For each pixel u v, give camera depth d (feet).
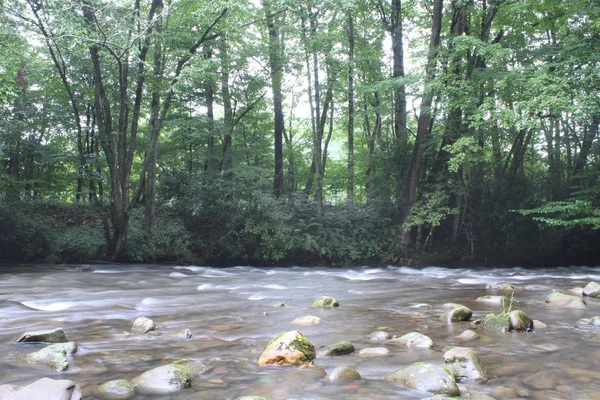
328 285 35.06
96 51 44.37
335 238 57.47
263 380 11.21
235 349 14.32
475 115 45.29
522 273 48.26
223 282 36.63
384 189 62.54
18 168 66.69
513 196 59.57
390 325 18.21
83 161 51.47
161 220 57.41
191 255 53.78
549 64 45.91
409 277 42.80
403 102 64.03
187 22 50.37
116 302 24.77
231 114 71.31
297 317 20.10
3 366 12.21
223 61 61.11
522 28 57.88
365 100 67.82
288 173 87.86
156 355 13.58
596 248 60.70
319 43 54.49
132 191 82.28
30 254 49.85
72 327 17.84
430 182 59.16
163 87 48.49
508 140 61.41
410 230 60.29
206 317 20.12
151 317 20.17
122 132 47.93
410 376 10.93
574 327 17.65
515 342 15.21
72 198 84.64
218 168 65.87
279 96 70.28
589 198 54.19
